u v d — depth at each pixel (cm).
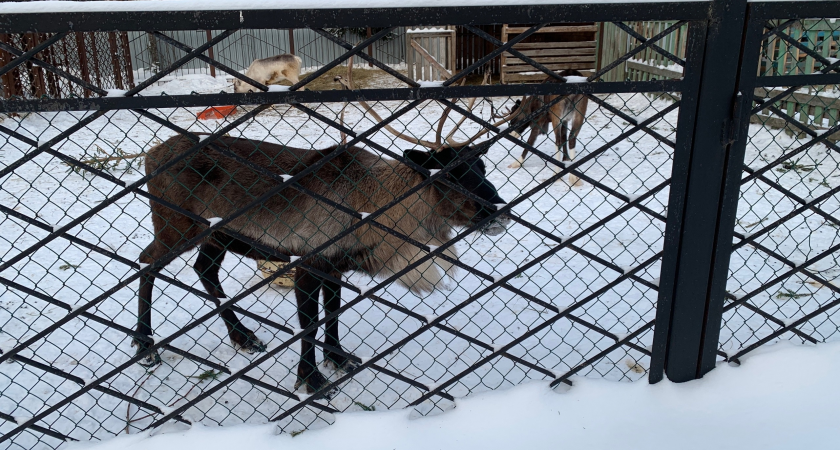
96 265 462
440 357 327
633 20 198
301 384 299
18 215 195
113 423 271
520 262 461
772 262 432
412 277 312
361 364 238
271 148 308
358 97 195
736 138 215
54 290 415
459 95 198
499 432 236
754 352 263
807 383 249
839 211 520
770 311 357
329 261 294
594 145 814
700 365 253
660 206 582
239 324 346
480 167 317
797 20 207
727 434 232
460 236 225
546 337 343
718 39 202
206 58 185
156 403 287
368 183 288
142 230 537
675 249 231
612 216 227
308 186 291
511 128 209
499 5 190
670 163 718
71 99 183
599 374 299
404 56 1204
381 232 294
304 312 293
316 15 184
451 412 244
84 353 333
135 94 187
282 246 301
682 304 238
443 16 189
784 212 529
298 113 986
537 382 254
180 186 310
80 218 199
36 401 286
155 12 177
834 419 235
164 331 362
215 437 230
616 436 233
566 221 547
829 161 652
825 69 215
